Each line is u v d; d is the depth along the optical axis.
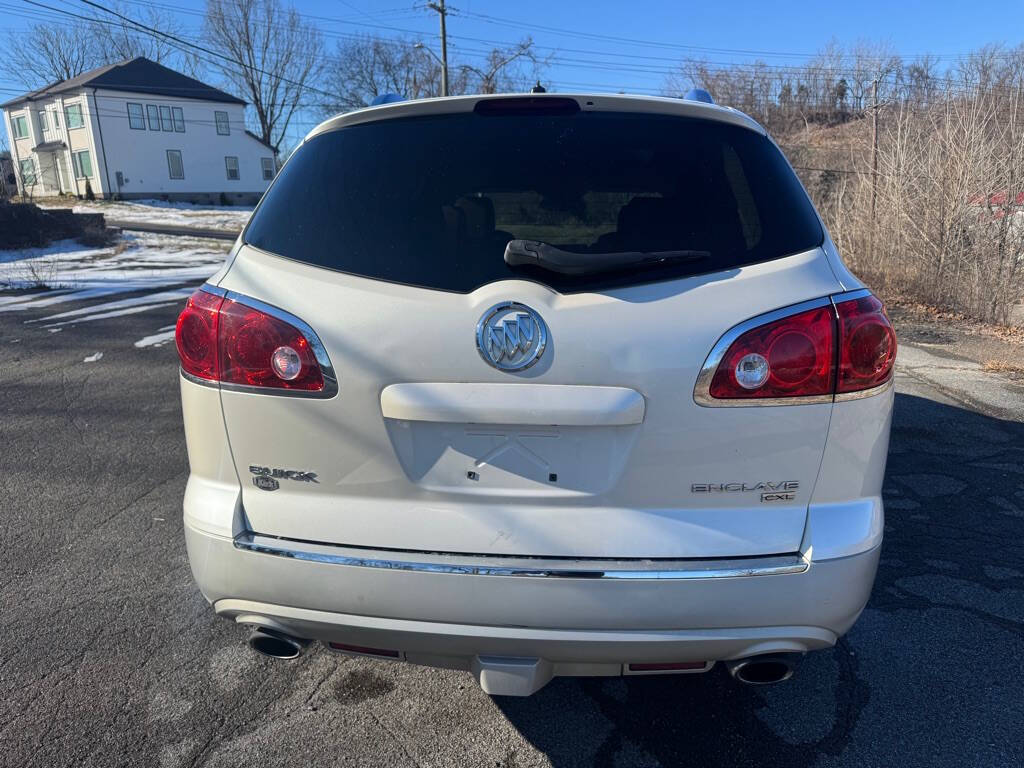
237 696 2.45
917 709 2.37
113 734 2.28
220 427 1.94
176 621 2.87
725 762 2.16
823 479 1.84
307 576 1.87
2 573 3.23
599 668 1.92
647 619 1.78
